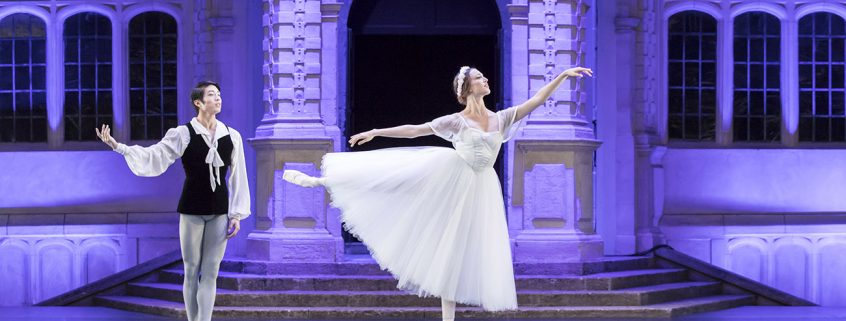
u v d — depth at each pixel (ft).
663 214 46.65
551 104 38.81
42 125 47.62
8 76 47.67
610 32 45.16
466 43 45.55
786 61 47.96
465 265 23.09
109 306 38.06
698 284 39.24
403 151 23.84
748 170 47.29
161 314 35.27
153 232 46.01
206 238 24.58
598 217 44.88
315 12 38.83
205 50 45.47
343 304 34.73
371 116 45.80
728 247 46.88
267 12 39.60
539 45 38.83
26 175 46.83
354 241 45.47
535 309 34.22
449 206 23.26
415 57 45.73
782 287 47.32
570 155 38.65
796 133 48.03
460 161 23.31
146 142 46.98
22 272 46.47
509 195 38.83
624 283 36.81
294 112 38.75
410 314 33.86
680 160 46.91
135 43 47.06
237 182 24.73
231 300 34.83
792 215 47.42
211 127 24.57
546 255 38.09
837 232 47.39
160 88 46.83
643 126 45.93
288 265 37.50
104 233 46.19
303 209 38.37
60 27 47.26
